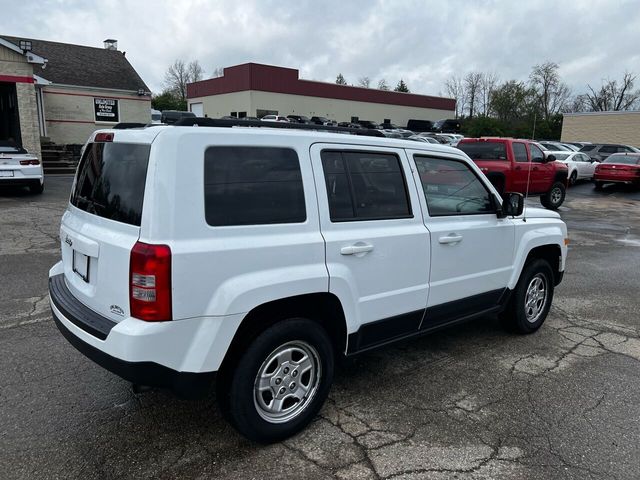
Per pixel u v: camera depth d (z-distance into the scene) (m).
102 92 24.91
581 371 4.12
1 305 5.25
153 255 2.46
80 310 2.90
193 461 2.83
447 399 3.60
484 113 70.94
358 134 3.63
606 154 28.22
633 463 2.91
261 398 2.92
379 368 4.09
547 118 57.00
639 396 3.72
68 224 3.30
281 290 2.84
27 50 15.93
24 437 3.01
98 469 2.74
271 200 2.87
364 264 3.28
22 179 12.77
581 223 12.77
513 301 4.71
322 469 2.79
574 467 2.86
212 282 2.62
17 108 16.34
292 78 45.22
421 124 49.31
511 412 3.44
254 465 2.81
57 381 3.69
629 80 68.44
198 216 2.59
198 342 2.62
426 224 3.71
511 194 4.33
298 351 3.08
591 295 6.38
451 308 3.99
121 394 3.53
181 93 82.31
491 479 2.74
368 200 3.37
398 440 3.08
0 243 8.02
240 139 2.78
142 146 2.66
